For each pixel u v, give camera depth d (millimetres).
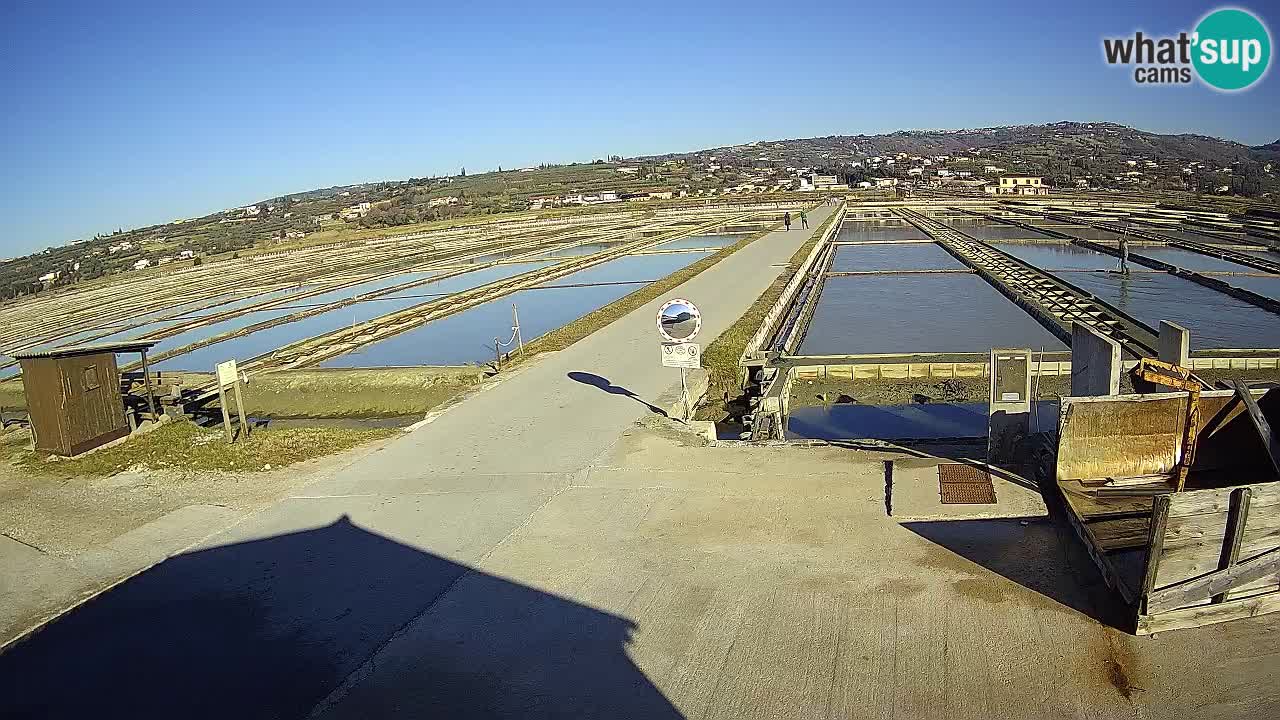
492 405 12688
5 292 65438
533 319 28094
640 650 5703
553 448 10258
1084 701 4918
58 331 36312
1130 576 5855
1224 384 7738
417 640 6012
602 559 7105
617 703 5137
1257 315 25219
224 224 136000
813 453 9445
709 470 9102
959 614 5898
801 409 16062
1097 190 122875
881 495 8062
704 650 5652
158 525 8695
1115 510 6988
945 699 5000
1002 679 5156
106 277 69438
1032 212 79250
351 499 9000
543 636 5949
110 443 11914
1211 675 5082
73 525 8922
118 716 5363
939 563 6641
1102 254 43500
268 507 8953
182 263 74312
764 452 9633
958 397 16234
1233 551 5449
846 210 88750
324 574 7180
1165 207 76812
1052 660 5320
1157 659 5273
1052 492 7715
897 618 5895
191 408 19047
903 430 14578
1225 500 5352
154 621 6586
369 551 7578
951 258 43125
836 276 36406
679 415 11953
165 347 28641
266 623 6418
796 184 160125
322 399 19188
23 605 7039
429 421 12008
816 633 5773
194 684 5672
